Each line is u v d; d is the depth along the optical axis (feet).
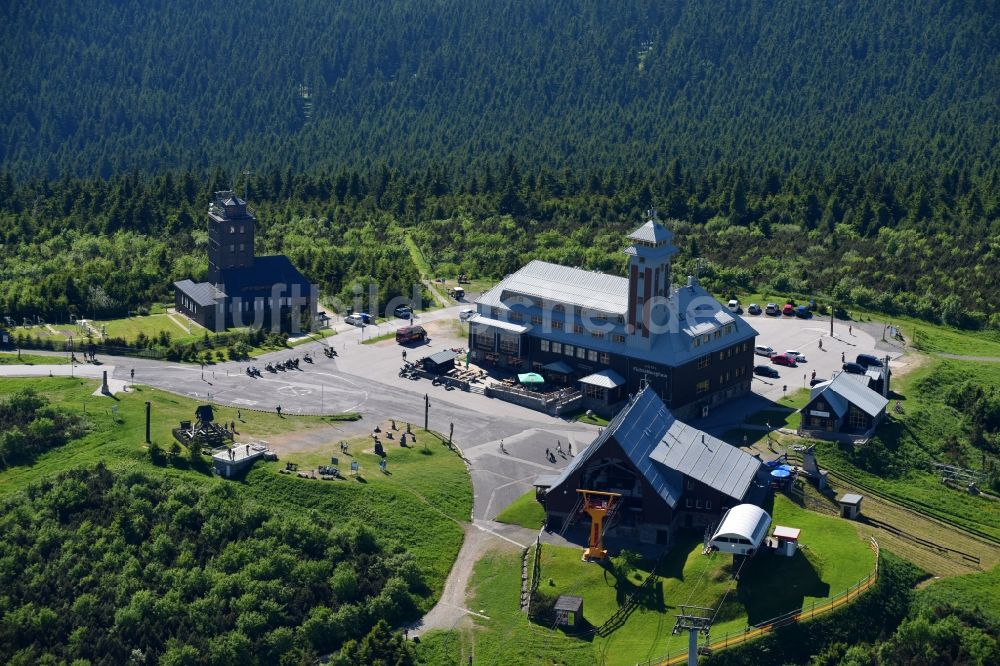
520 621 489.67
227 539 522.88
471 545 536.42
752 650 460.55
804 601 481.05
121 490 544.21
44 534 518.37
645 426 557.74
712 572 495.41
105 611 486.38
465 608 500.33
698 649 458.50
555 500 542.98
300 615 488.44
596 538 517.14
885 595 490.08
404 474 580.30
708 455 555.28
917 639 468.75
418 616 496.64
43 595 494.18
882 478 602.03
